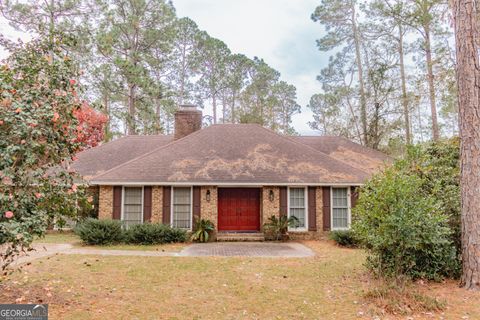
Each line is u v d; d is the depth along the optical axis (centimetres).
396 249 752
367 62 3059
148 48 3180
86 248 1291
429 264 827
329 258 1132
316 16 3048
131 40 3045
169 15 3134
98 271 899
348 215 1623
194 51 3962
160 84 3108
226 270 941
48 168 621
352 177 1620
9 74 614
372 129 2767
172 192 1605
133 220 1587
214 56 4075
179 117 2078
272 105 4219
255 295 714
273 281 827
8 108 567
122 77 2873
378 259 821
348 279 845
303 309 629
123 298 675
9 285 729
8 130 564
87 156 1947
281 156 1734
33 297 652
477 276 756
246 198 1720
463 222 786
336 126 3625
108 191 1584
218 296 705
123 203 1587
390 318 582
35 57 650
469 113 793
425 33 2442
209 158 1700
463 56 811
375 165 1902
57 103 630
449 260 828
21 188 572
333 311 618
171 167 1633
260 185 1588
